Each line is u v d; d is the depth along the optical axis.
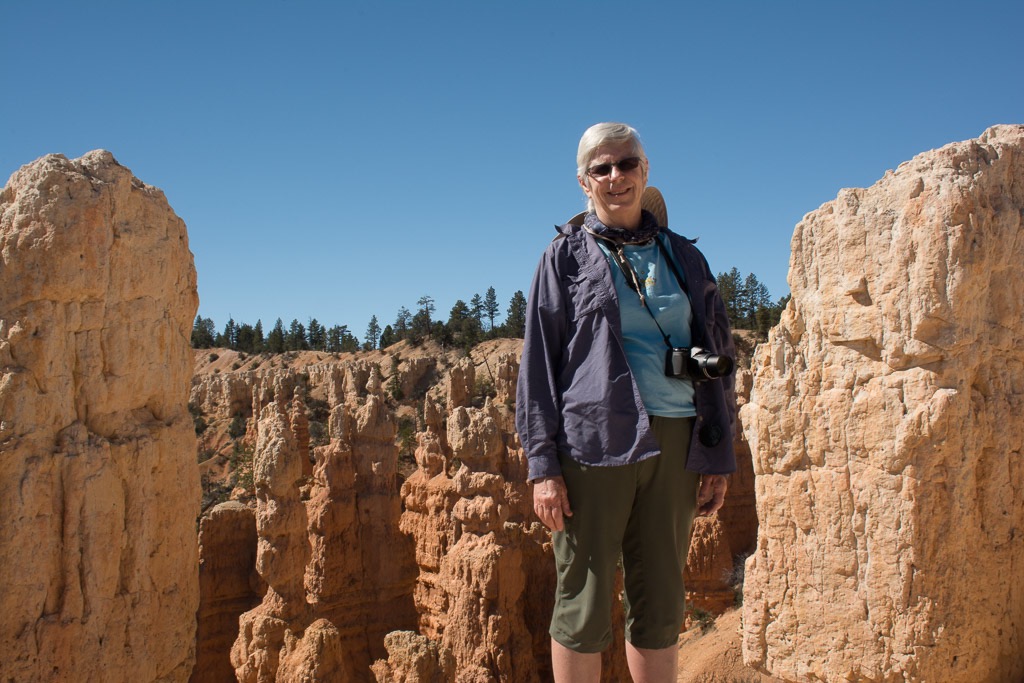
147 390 7.80
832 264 9.20
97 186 7.34
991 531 8.20
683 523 4.39
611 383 4.11
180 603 8.00
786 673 9.64
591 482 4.17
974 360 8.09
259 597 21.81
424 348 106.06
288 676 15.84
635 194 4.42
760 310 77.31
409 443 51.31
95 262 7.22
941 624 8.12
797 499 9.47
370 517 24.62
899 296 8.38
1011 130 8.87
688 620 24.84
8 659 6.63
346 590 23.88
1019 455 8.38
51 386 7.02
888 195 8.65
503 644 17.39
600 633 4.27
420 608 22.66
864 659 8.70
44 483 6.89
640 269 4.38
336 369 75.56
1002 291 8.33
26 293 7.01
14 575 6.68
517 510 23.62
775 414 9.70
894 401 8.40
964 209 7.94
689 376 4.23
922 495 8.18
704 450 4.32
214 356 132.50
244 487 41.00
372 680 22.91
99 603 7.20
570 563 4.27
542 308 4.31
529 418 4.23
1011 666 8.33
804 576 9.42
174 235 8.22
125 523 7.51
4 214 7.16
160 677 7.80
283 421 18.77
